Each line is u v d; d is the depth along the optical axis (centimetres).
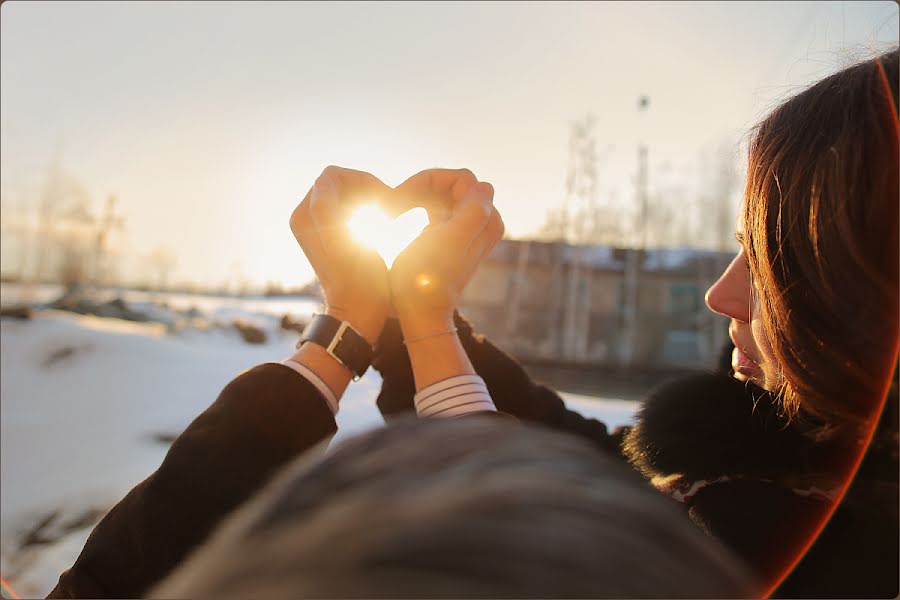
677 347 2244
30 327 684
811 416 69
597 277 2312
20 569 284
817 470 67
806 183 63
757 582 61
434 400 68
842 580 63
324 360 70
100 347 663
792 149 65
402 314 72
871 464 66
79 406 523
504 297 2291
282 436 65
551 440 21
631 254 2330
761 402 72
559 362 2175
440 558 13
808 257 62
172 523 61
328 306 75
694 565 16
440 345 71
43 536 320
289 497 19
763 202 67
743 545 66
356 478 18
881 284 59
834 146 62
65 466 417
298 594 13
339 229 76
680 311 2278
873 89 62
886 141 60
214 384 634
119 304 1273
